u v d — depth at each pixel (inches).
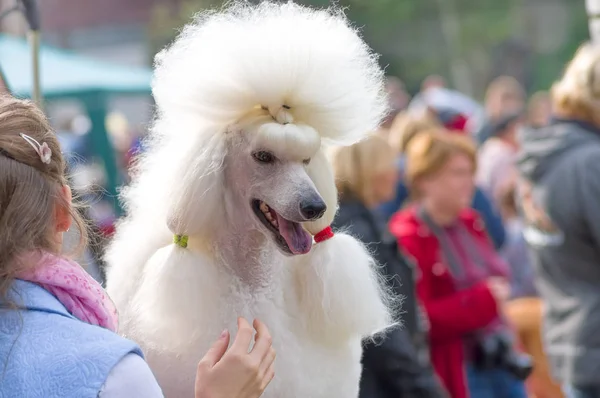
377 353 143.6
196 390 79.8
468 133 345.4
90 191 97.7
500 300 175.9
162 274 94.7
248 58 94.4
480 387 172.9
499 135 350.6
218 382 78.8
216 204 96.3
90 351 69.0
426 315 168.1
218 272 98.7
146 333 97.3
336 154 155.8
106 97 333.4
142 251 100.9
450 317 167.8
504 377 174.7
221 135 96.9
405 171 235.6
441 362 170.4
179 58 99.1
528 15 681.0
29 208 72.3
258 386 80.5
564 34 677.3
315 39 97.2
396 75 675.4
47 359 68.8
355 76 98.9
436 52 673.6
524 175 170.1
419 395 144.1
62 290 74.8
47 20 652.1
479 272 173.0
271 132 93.5
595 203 157.9
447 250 172.9
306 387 99.3
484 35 677.3
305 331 101.8
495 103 389.1
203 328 96.3
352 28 105.1
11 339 70.2
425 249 172.2
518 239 240.8
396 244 150.5
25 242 72.4
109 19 652.1
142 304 95.8
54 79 330.0
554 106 171.3
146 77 364.8
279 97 95.2
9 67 284.0
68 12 653.9
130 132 483.5
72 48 659.4
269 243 100.3
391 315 108.0
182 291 94.3
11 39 318.7
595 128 165.5
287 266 103.1
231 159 97.4
